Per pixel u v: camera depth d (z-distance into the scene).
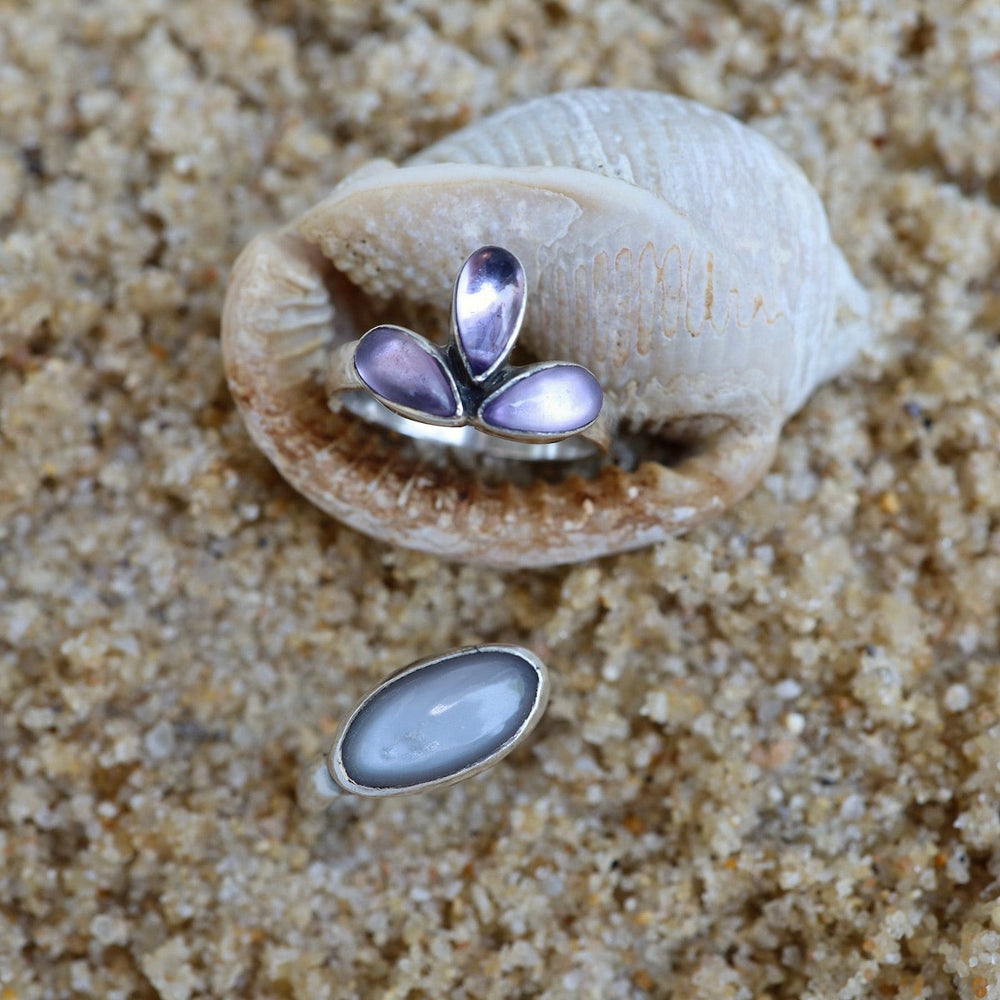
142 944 0.22
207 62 0.23
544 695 0.20
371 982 0.22
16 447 0.22
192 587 0.22
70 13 0.23
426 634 0.22
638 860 0.22
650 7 0.23
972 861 0.21
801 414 0.22
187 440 0.22
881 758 0.22
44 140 0.23
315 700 0.22
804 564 0.22
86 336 0.23
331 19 0.23
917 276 0.23
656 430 0.22
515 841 0.22
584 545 0.21
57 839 0.22
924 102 0.23
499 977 0.21
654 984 0.21
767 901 0.22
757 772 0.22
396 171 0.20
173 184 0.23
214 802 0.22
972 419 0.22
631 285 0.21
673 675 0.22
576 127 0.21
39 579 0.22
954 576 0.22
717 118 0.21
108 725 0.22
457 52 0.23
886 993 0.21
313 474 0.21
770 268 0.21
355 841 0.22
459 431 0.21
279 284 0.21
